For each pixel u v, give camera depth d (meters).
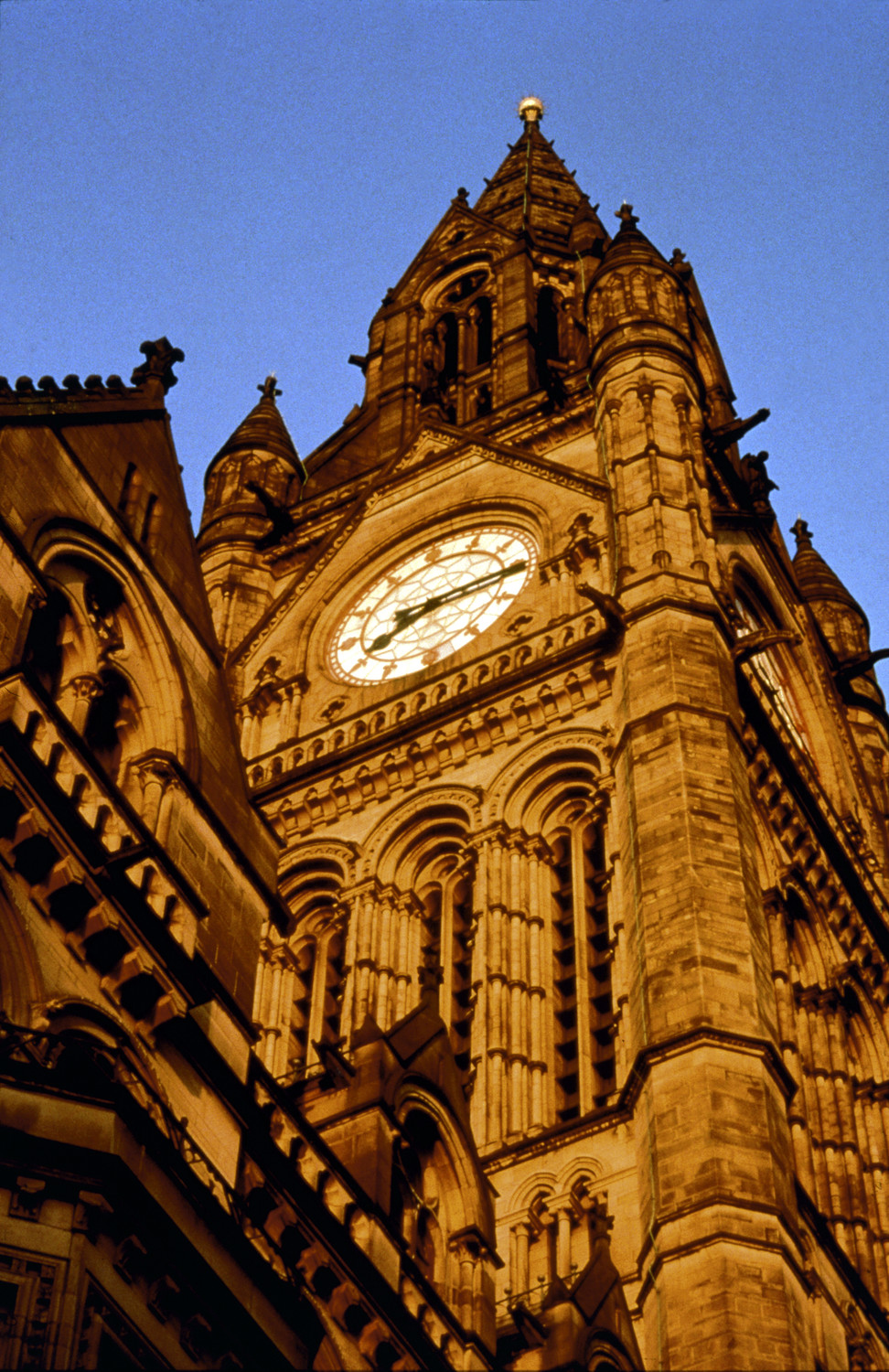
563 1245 56.53
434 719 74.25
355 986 67.94
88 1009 36.56
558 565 77.94
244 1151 38.72
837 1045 69.19
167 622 44.78
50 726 38.09
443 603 80.19
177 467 47.56
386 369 100.25
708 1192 53.53
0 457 41.19
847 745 85.88
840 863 75.69
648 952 60.81
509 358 96.00
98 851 37.34
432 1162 47.06
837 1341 54.50
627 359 84.44
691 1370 50.03
